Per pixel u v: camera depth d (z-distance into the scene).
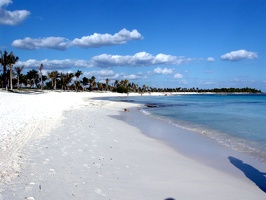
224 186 8.45
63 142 12.84
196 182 8.65
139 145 14.06
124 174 8.87
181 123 25.50
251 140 16.88
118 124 22.50
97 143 13.35
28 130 15.15
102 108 40.50
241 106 58.00
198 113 37.53
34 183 7.36
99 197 6.83
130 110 40.44
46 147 11.55
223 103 73.88
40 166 8.89
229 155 12.82
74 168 8.98
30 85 130.00
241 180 9.17
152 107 50.31
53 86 144.38
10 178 7.59
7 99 39.41
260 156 12.71
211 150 13.88
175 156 12.20
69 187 7.30
